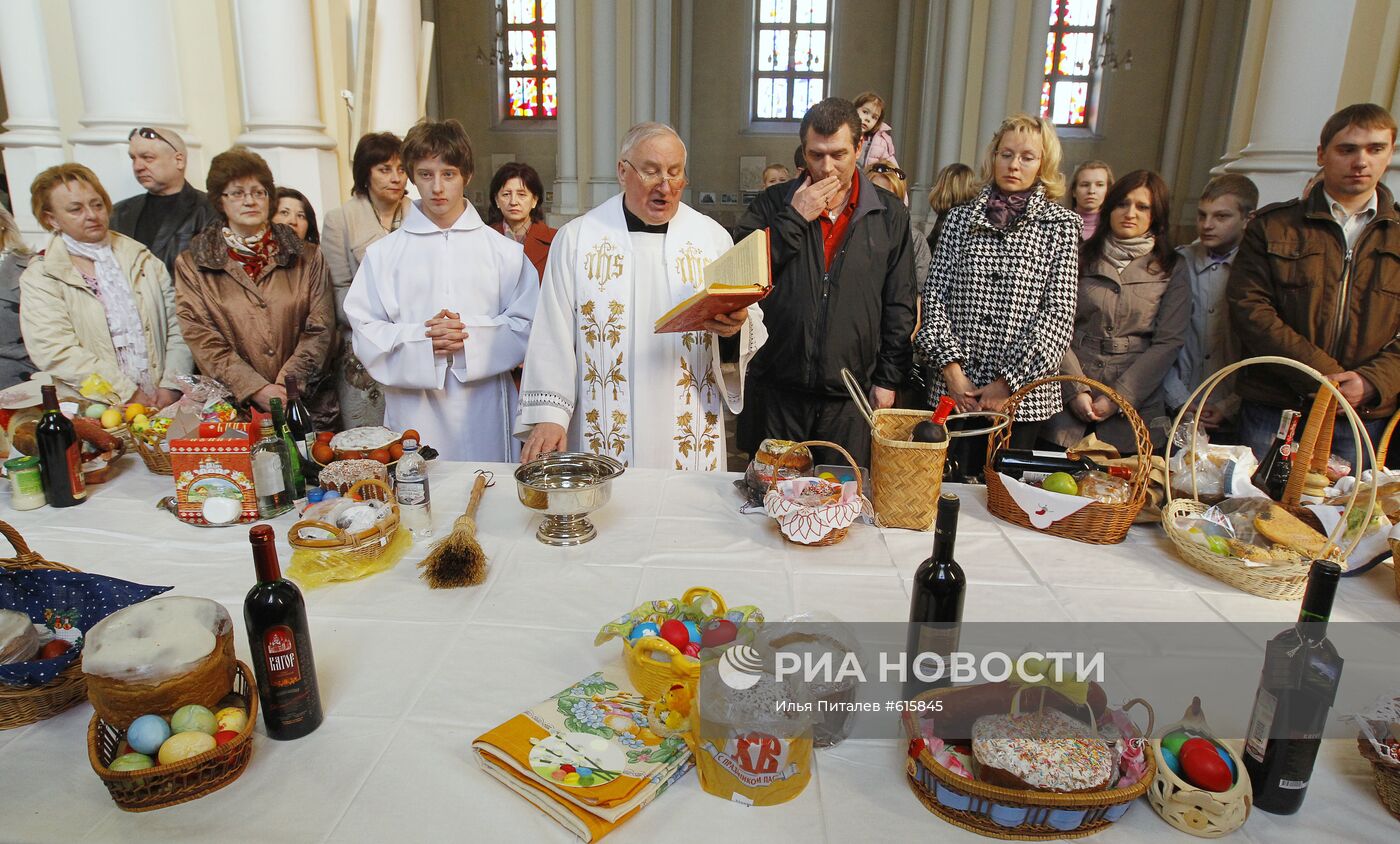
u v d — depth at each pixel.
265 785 0.97
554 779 0.93
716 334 2.16
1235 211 2.83
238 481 1.69
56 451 1.73
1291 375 2.48
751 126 12.76
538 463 1.69
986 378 2.63
